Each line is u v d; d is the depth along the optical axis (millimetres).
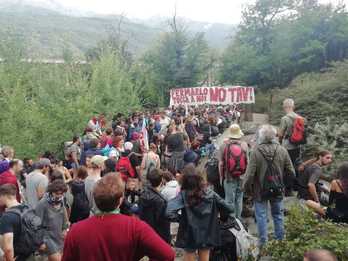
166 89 39844
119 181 3039
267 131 6086
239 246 5316
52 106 15922
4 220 4672
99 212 2982
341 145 12766
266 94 37469
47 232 5363
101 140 11094
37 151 13812
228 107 30391
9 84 16797
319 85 18344
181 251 6770
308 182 7023
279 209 6238
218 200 4992
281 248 5355
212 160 7738
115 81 24406
